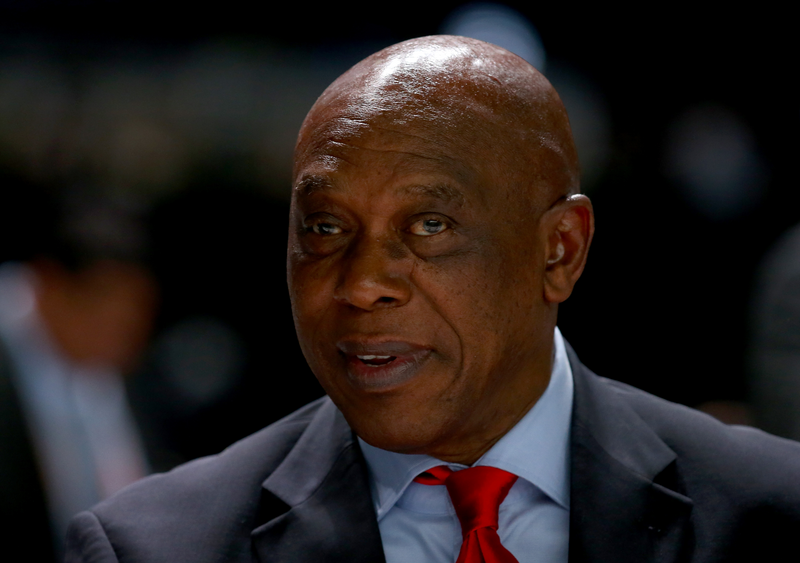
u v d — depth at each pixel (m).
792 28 11.65
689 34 11.81
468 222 3.64
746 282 11.73
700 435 4.18
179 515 4.07
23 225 7.00
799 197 11.90
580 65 11.91
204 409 8.95
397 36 11.66
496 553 3.72
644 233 11.76
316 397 11.55
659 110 11.90
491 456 4.00
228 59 11.54
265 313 11.64
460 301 3.64
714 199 11.75
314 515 3.97
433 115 3.63
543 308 3.97
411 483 4.07
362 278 3.55
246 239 11.55
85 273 7.00
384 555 3.87
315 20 11.59
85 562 3.94
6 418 5.89
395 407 3.69
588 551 3.78
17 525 5.79
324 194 3.62
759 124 12.00
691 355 11.73
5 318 6.63
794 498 3.91
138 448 7.61
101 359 7.20
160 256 10.84
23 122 10.74
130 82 11.31
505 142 3.73
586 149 11.51
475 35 11.54
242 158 11.38
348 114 3.67
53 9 11.20
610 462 3.98
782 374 6.46
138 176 10.84
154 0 11.34
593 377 4.40
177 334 9.29
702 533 3.82
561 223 4.02
